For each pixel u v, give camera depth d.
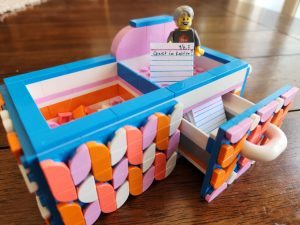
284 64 0.21
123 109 0.08
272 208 0.10
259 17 0.33
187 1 0.41
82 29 0.28
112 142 0.08
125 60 0.13
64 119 0.12
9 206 0.10
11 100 0.09
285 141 0.10
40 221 0.10
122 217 0.10
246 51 0.23
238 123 0.09
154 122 0.09
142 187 0.11
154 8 0.36
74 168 0.07
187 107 0.11
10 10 0.34
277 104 0.10
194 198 0.11
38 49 0.23
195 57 0.14
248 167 0.12
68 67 0.12
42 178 0.07
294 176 0.12
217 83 0.11
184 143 0.12
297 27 0.30
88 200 0.08
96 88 0.13
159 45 0.11
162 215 0.10
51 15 0.33
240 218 0.10
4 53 0.22
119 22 0.30
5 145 0.13
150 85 0.11
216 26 0.29
